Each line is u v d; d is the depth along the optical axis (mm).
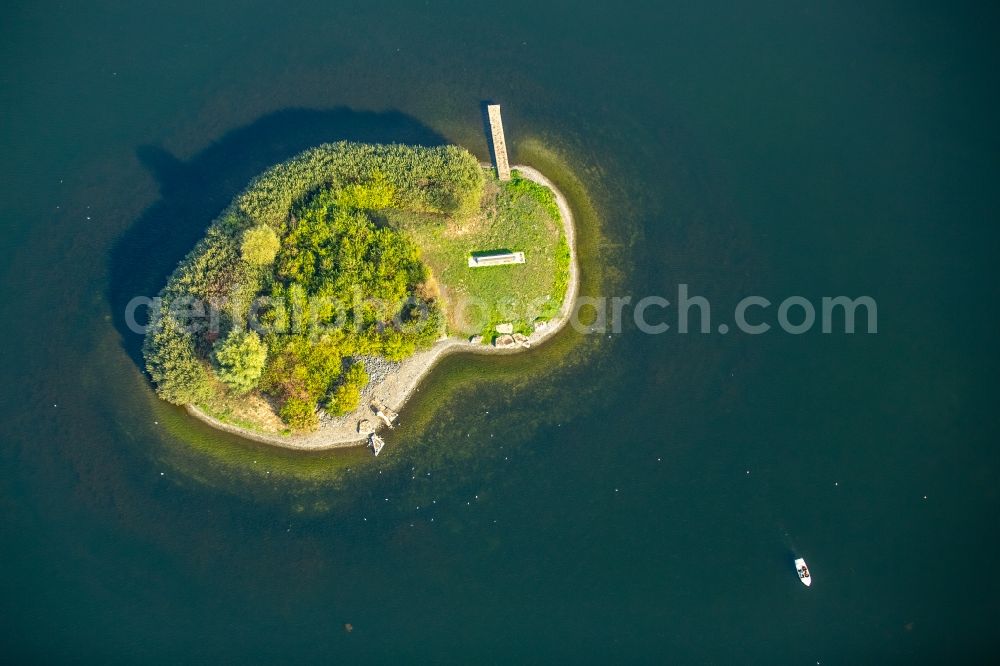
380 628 113312
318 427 122062
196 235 132625
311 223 126062
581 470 122500
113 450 120875
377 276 124000
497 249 131500
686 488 121812
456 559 117188
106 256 131375
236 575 115438
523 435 124500
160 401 123062
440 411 125375
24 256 131125
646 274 134500
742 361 129625
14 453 120188
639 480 122125
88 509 117875
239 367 114812
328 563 116500
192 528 117688
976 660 114375
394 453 122750
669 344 130375
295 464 121500
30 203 134500
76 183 136125
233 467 121000
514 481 121750
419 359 126625
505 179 136875
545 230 133250
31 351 125625
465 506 120250
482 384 127000
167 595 113938
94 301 128625
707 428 125312
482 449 123562
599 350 129750
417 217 132250
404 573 116188
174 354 118125
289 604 114188
